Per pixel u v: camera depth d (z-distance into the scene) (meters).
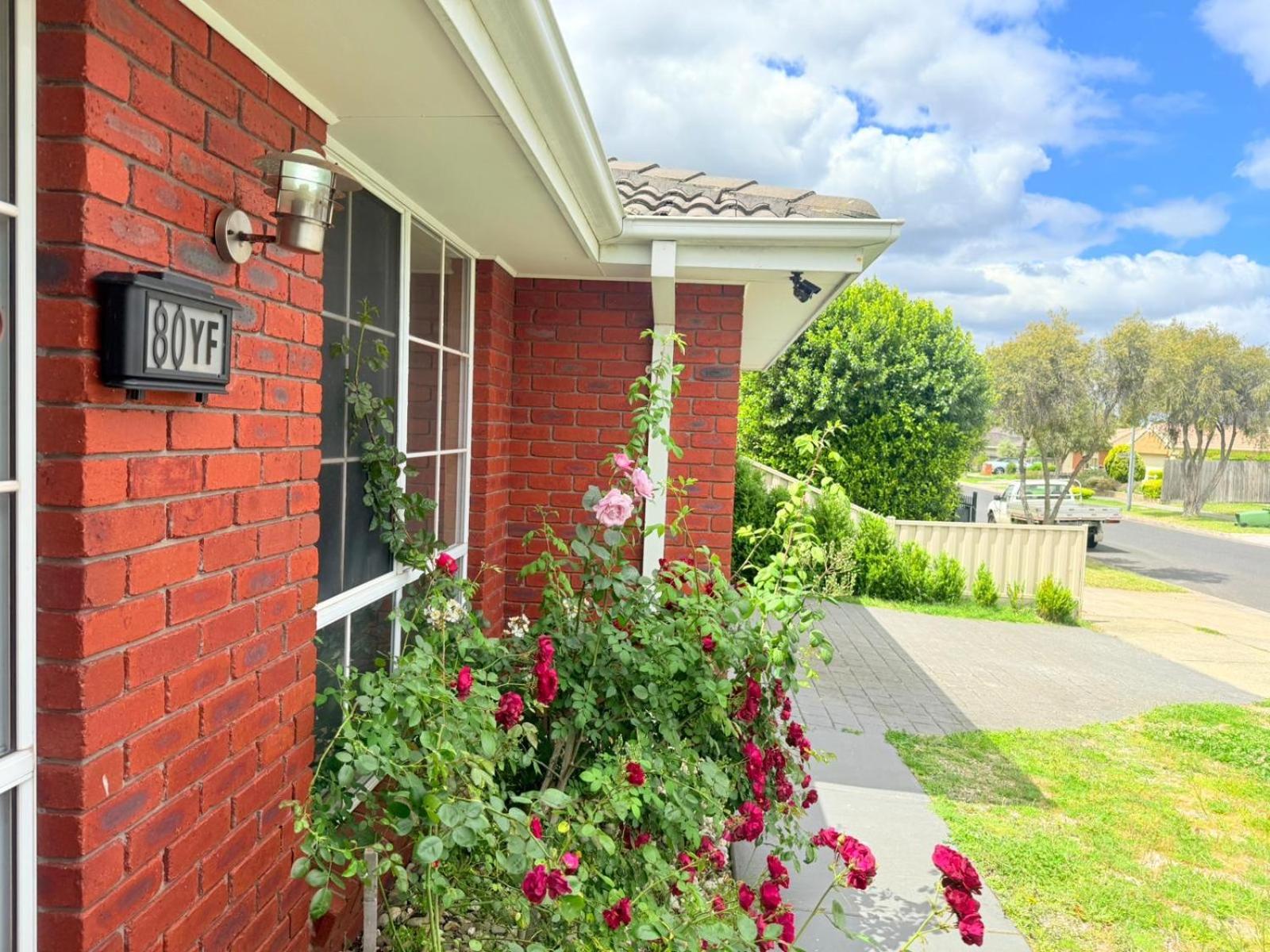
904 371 16.11
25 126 1.35
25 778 1.38
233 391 1.84
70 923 1.41
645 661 3.07
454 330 4.18
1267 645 9.21
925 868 3.62
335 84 2.10
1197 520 27.23
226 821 1.86
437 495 3.95
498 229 3.74
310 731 2.29
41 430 1.38
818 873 3.52
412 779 1.97
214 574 1.79
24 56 1.34
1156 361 17.42
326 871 1.89
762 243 4.02
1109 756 5.31
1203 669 7.90
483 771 2.06
